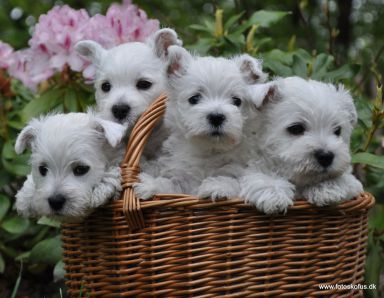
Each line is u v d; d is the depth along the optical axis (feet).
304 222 3.49
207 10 9.02
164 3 8.89
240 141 3.71
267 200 3.40
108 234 3.56
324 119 3.56
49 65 4.59
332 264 3.58
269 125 3.65
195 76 3.70
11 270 4.89
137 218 3.46
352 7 8.61
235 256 3.46
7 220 4.66
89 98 4.70
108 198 3.53
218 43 4.73
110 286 3.57
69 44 4.51
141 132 3.63
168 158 3.88
